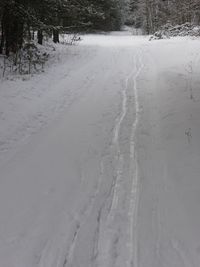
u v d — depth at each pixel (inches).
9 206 228.8
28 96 477.7
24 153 311.9
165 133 327.0
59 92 506.9
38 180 261.6
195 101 398.0
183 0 1333.7
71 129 361.4
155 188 240.8
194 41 960.3
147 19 1792.6
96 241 191.5
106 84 542.0
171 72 569.6
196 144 289.9
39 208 225.0
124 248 185.5
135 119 376.8
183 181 242.7
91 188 245.4
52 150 313.9
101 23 1776.6
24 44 796.6
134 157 289.3
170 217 209.0
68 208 223.1
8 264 178.2
